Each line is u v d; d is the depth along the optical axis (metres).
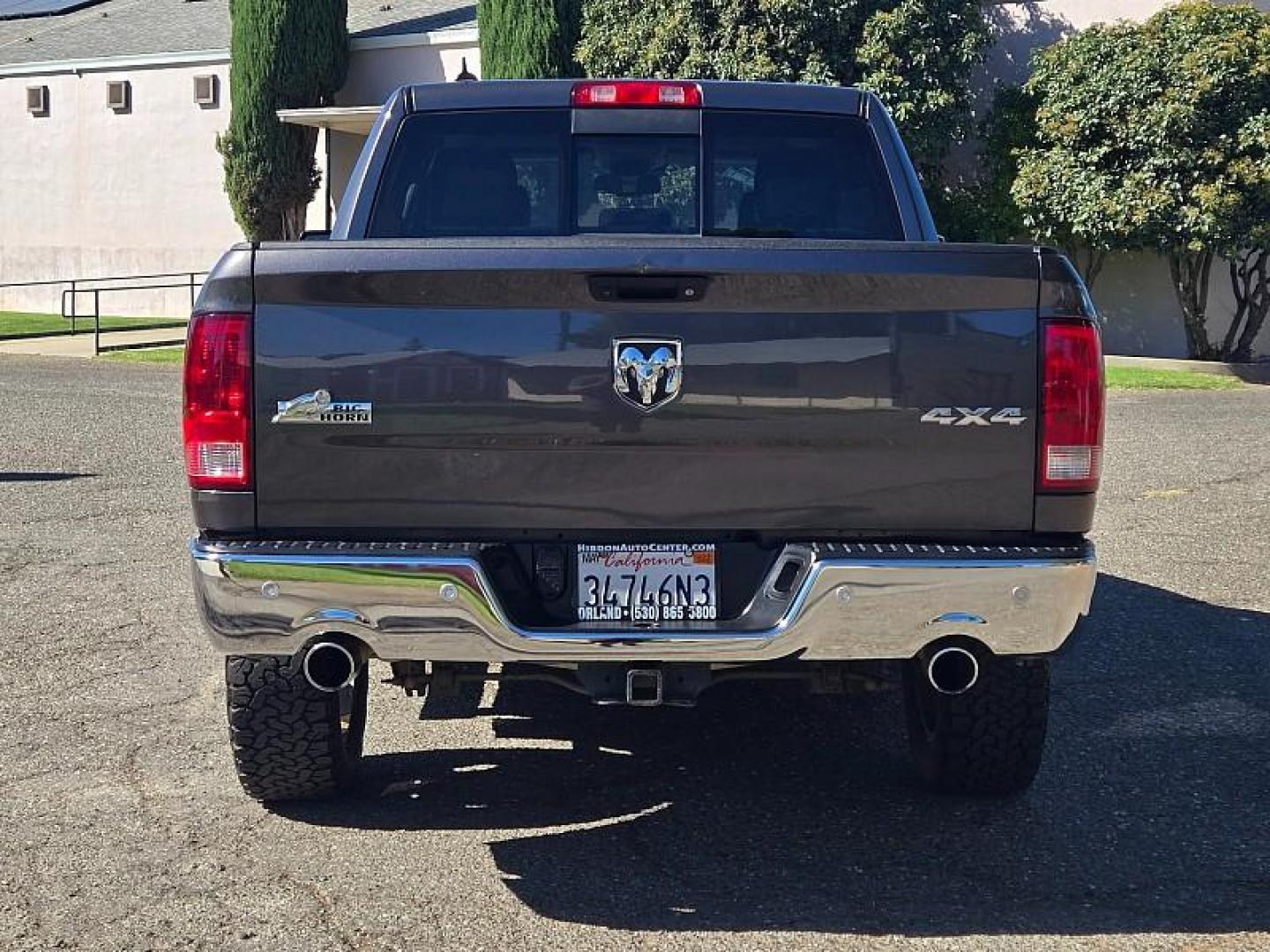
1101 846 4.39
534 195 5.33
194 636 6.66
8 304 30.91
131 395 16.45
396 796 4.78
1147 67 19.23
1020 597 3.90
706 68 21.00
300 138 25.66
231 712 4.36
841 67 20.89
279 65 25.19
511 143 5.32
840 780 4.96
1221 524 9.40
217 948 3.72
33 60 30.50
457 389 3.91
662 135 5.33
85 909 3.93
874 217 5.36
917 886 4.10
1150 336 22.52
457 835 4.46
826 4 20.55
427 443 3.93
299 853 4.31
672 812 4.66
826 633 3.89
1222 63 18.84
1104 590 7.64
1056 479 3.97
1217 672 6.22
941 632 3.91
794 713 5.71
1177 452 12.58
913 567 3.86
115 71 29.06
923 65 20.66
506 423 3.92
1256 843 4.42
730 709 5.76
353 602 3.85
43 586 7.52
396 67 26.31
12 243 30.72
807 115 5.35
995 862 4.27
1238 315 21.11
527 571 4.00
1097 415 3.98
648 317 3.91
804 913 3.92
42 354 21.48
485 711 5.70
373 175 5.25
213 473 3.92
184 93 28.42
